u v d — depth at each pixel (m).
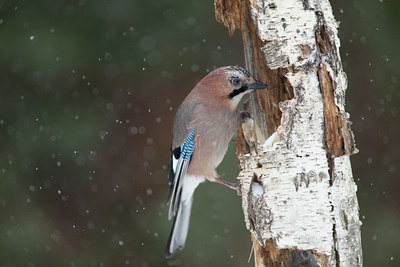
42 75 11.77
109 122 12.52
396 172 11.21
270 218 5.81
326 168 5.73
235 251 10.41
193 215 10.49
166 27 11.80
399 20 10.84
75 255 11.48
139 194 12.66
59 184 11.84
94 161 12.34
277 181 5.82
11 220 11.47
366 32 11.08
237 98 7.58
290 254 6.56
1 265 11.04
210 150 8.06
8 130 11.64
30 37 11.20
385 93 11.18
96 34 11.39
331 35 5.90
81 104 12.04
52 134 11.58
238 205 10.55
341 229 5.66
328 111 5.79
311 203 5.71
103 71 12.24
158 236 11.54
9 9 11.40
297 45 5.87
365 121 11.40
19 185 11.61
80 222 11.95
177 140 8.21
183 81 13.07
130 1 11.58
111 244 11.68
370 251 10.39
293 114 5.81
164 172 12.93
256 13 5.98
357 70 11.32
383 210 10.94
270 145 5.91
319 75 5.82
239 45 12.91
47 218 11.74
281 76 6.92
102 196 12.34
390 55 10.88
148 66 12.46
